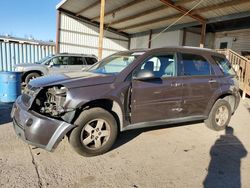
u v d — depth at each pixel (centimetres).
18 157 350
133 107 394
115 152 386
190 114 471
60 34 1781
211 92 488
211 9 1190
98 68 469
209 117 510
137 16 1588
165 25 1703
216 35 1600
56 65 1168
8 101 725
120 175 315
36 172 312
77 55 1234
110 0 1416
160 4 1335
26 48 1573
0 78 716
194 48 489
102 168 331
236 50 1450
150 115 415
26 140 333
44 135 323
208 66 500
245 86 976
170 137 467
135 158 368
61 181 294
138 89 393
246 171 339
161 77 423
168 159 370
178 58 453
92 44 1973
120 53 480
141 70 394
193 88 457
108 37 2044
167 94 425
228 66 548
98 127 362
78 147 347
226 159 378
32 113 338
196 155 389
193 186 296
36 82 376
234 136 493
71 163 341
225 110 525
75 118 348
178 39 1634
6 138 419
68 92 338
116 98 369
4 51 1472
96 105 369
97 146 364
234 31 1462
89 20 1917
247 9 1130
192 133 497
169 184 299
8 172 308
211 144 441
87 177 306
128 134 473
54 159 350
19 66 1109
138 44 2075
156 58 427
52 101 355
